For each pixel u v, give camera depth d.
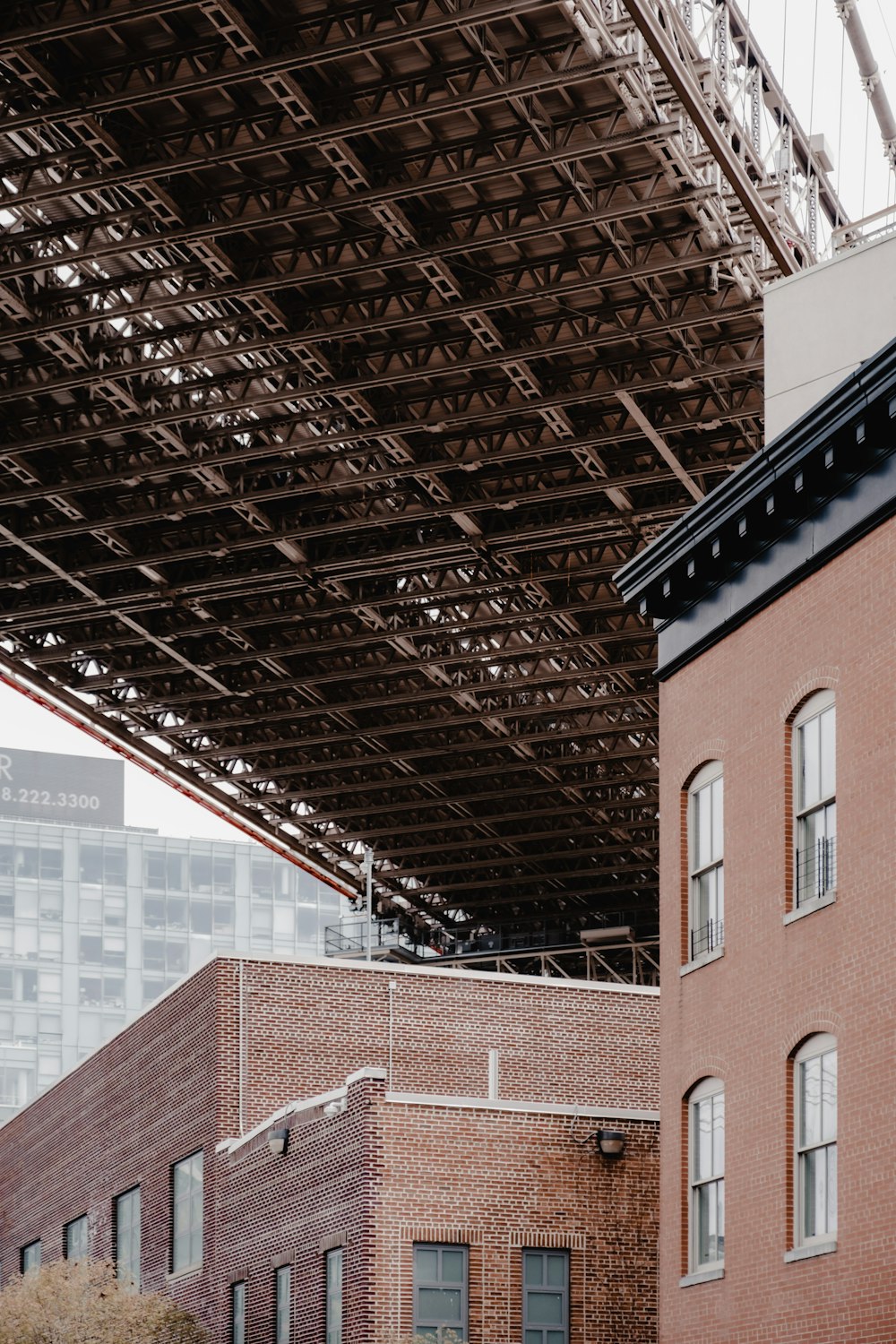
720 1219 28.89
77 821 198.50
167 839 183.75
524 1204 34.12
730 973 28.95
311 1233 35.31
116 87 51.94
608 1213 34.56
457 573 80.69
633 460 69.88
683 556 30.64
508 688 88.44
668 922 30.98
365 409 65.06
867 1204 24.89
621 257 57.84
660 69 50.94
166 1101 43.91
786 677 28.34
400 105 52.91
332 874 111.69
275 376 65.50
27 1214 52.62
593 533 73.81
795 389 31.06
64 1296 38.78
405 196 54.56
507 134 53.59
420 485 71.81
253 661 87.25
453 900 115.25
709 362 62.91
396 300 61.66
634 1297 34.25
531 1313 33.81
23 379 64.81
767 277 59.88
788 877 27.77
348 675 87.31
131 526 76.25
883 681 25.84
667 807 31.44
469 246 56.34
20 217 57.69
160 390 64.94
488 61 50.69
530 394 64.19
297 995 41.81
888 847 25.31
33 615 82.81
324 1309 34.53
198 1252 41.19
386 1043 41.97
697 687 30.98
